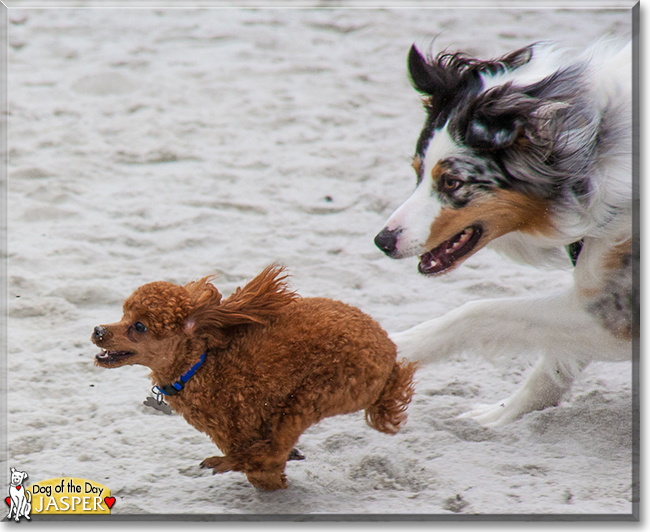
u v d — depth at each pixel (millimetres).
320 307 6328
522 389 8289
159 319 6016
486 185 7551
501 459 7270
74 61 18781
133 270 11148
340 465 7242
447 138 7590
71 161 14430
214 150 15055
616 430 7770
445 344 8250
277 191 13602
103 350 6387
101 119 16141
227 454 6270
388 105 16844
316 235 12211
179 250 11750
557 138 7297
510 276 11180
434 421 7961
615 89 7547
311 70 18438
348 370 6027
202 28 20844
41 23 20859
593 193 7488
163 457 7344
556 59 7930
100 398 8312
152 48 19578
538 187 7465
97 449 7449
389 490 6867
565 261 8414
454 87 7746
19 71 18250
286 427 6102
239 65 18594
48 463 7207
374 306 10414
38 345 9305
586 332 7910
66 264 11227
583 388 8609
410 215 7723
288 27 20891
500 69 7797
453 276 11188
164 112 16438
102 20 21203
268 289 6250
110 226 12391
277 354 6066
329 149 14977
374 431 7727
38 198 13188
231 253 11602
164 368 6191
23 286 10555
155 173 14219
